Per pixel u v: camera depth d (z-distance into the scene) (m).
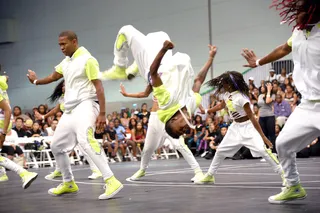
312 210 4.08
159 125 7.23
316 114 4.18
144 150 7.52
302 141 4.33
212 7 18.25
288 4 4.18
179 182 7.06
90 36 21.14
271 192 5.42
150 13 19.69
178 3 19.02
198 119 15.59
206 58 18.36
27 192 6.41
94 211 4.48
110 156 14.64
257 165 10.28
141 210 4.43
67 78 5.50
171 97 5.15
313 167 9.12
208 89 17.67
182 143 7.14
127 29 5.68
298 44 4.19
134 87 19.58
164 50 4.89
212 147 13.78
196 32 18.59
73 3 21.50
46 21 22.05
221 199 4.98
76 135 5.50
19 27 22.67
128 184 6.97
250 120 6.19
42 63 22.09
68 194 5.92
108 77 6.03
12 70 22.86
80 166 12.66
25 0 22.56
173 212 4.26
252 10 17.38
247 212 4.10
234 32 17.77
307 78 4.16
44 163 13.41
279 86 14.64
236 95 6.23
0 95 6.64
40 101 21.92
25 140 12.80
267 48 17.09
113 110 19.92
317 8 4.02
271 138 12.78
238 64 17.67
